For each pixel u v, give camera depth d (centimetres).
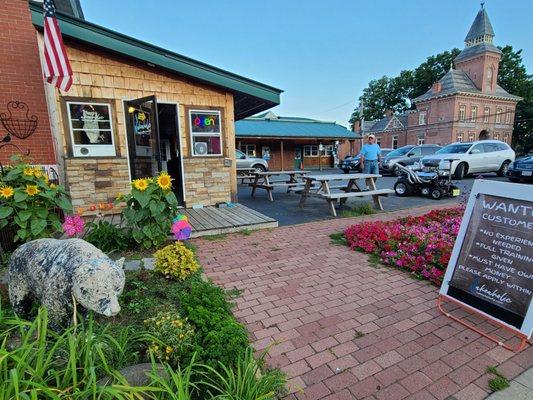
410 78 4759
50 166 566
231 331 207
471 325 251
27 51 575
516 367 204
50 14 447
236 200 727
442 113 3259
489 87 3344
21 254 220
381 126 4078
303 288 316
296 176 1297
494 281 244
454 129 3172
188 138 652
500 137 3459
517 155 4188
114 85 574
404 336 237
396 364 206
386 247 407
